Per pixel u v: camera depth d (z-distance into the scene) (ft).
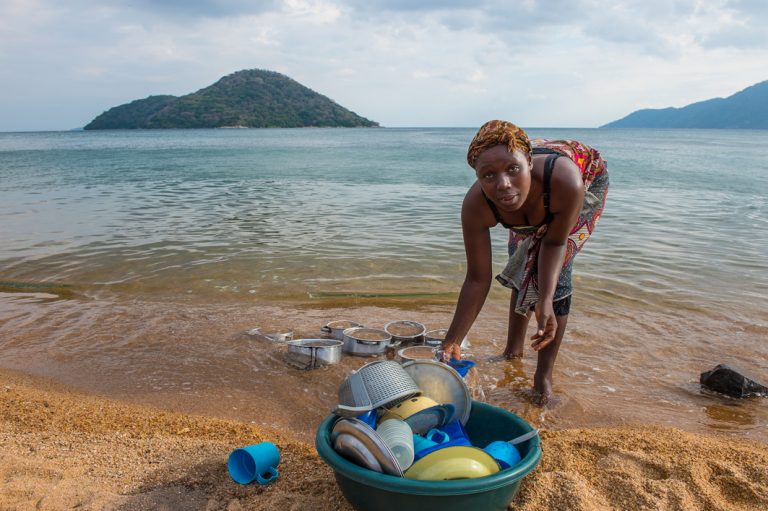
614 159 112.37
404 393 8.33
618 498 8.95
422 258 27.61
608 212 41.70
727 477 9.39
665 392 14.17
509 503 7.93
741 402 13.69
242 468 9.80
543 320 10.05
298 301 21.39
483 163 8.71
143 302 21.18
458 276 24.73
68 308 20.48
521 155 8.68
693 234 33.42
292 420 12.69
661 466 9.71
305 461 10.15
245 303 21.07
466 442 8.16
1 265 26.32
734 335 17.88
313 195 52.37
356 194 53.21
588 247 29.73
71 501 8.66
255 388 14.15
